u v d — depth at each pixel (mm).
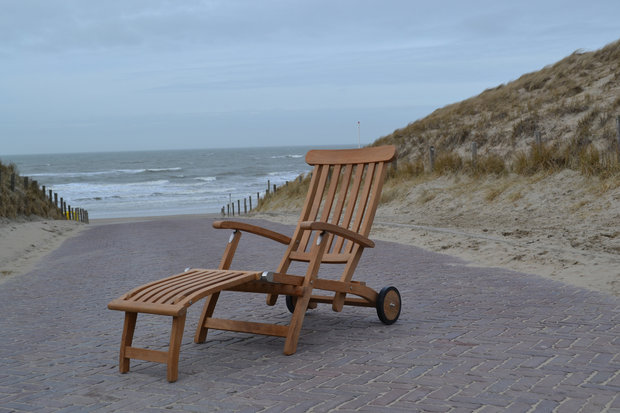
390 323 5332
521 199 13766
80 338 5297
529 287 6637
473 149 18422
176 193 63281
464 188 16578
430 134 27016
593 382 3545
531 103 24750
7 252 12828
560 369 3809
